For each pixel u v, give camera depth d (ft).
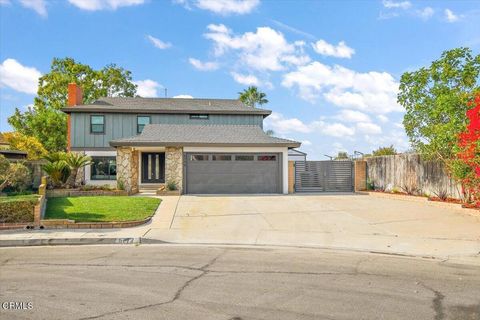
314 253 32.12
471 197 53.16
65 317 17.43
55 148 134.51
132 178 75.25
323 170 79.41
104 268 26.66
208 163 75.36
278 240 37.29
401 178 69.72
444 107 52.60
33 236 37.70
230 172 75.66
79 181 97.71
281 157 76.89
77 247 34.81
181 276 24.53
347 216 49.34
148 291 21.33
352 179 80.12
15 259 29.58
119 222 42.63
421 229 41.47
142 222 44.39
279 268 26.76
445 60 57.21
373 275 25.00
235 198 66.33
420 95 59.82
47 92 137.39
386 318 17.51
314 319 17.34
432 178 62.39
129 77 155.63
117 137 102.58
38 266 27.25
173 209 53.98
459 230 40.60
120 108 102.22
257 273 25.38
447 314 18.03
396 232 40.29
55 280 23.50
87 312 18.04
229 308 18.69
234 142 75.15
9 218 42.60
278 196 70.08
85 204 53.52
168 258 29.91
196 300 19.85
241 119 108.68
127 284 22.68
